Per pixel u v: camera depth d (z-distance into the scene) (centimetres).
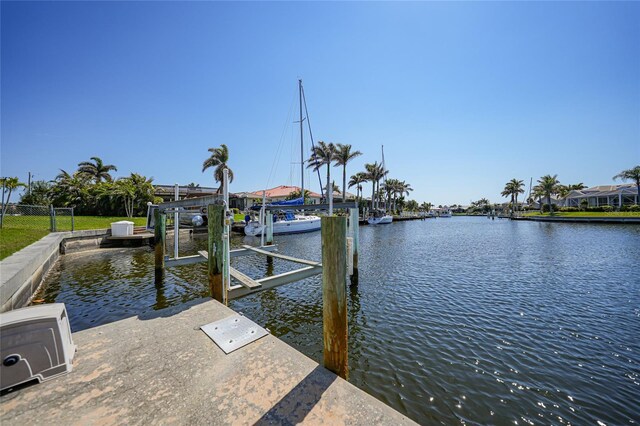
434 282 888
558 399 355
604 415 329
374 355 454
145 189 3103
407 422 182
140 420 179
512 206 7556
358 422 180
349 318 601
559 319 593
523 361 437
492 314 621
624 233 2420
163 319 336
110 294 738
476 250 1568
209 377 225
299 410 190
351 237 827
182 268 1003
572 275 976
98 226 1802
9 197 1518
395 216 5678
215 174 3253
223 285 449
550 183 5031
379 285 854
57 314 224
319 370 239
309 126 2842
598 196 5266
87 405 190
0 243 920
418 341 500
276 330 550
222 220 448
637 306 666
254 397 202
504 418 325
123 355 256
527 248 1631
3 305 475
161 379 222
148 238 1552
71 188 2894
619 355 453
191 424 176
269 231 1355
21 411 183
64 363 224
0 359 197
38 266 785
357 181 4931
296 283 841
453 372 410
